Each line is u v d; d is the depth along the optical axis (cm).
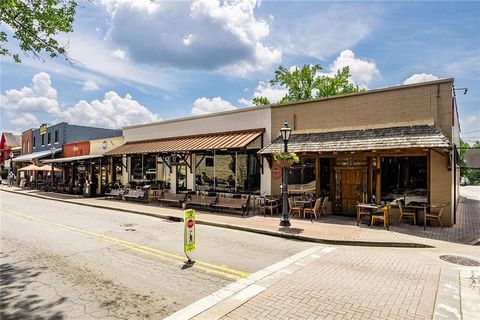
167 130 2178
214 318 440
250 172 1678
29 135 4153
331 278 606
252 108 1688
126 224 1216
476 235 995
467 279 597
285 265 691
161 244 878
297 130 1509
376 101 1283
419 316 447
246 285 566
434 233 1016
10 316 448
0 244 869
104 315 451
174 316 446
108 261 712
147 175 2303
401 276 618
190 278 603
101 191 2408
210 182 1875
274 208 1459
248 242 927
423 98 1172
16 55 830
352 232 1020
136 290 543
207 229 1144
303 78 3566
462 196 2822
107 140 2686
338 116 1388
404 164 1219
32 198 2350
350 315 451
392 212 1227
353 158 1377
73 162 2684
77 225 1180
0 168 5062
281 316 447
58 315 451
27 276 613
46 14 788
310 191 1466
